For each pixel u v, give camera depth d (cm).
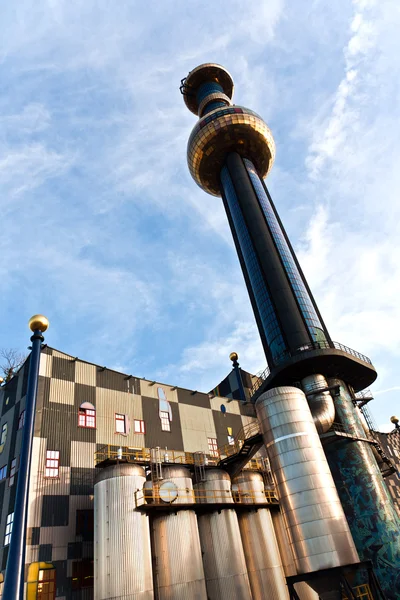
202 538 2955
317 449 2545
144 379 4019
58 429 3103
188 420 4153
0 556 2723
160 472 2827
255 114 7944
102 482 2639
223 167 7562
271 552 3131
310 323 4769
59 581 2556
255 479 3469
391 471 4319
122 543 2397
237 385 5900
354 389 4384
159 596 2461
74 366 3506
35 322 2145
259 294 5312
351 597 2056
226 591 2711
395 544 3081
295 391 2798
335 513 2300
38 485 2784
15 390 3472
